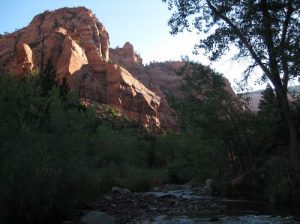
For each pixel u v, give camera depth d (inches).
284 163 782.5
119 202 706.2
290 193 697.0
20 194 414.6
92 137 1524.4
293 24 792.9
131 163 2416.3
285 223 474.9
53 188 438.9
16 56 5211.6
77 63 6003.9
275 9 789.9
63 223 438.0
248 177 901.2
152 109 6476.4
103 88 6127.0
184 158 1601.9
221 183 1008.9
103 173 1092.5
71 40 6264.8
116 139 1892.2
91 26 7372.1
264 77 882.8
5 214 405.4
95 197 665.0
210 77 1114.1
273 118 986.1
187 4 888.3
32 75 2080.5
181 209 645.3
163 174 1943.9
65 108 1363.2
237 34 847.7
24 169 428.5
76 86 5625.0
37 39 6771.7
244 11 839.1
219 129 1086.4
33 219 421.7
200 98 1152.2
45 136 557.0
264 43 822.5
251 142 1049.5
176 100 1203.9
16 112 911.7
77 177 512.4
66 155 538.6
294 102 949.2
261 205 700.7
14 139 502.0
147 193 1012.5
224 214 577.9
